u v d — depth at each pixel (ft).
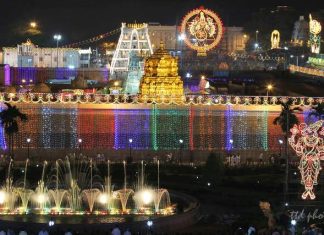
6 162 481.05
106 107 566.36
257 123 565.94
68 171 441.68
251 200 355.36
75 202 351.25
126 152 536.83
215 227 295.48
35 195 353.92
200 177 421.59
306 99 590.96
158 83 596.29
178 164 472.03
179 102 573.33
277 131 563.07
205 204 350.64
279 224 284.20
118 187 390.83
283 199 353.31
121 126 565.53
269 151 545.44
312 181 351.46
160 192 356.79
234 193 375.86
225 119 567.18
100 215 314.55
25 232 255.50
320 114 515.09
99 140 562.66
